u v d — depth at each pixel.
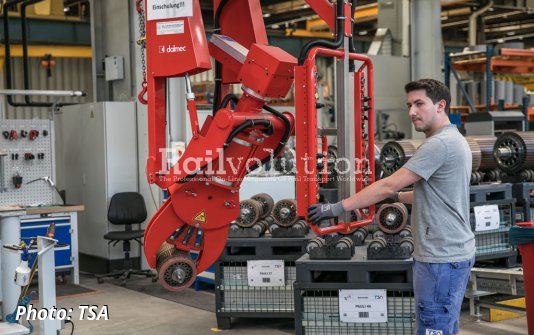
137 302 5.96
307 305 3.99
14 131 6.70
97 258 7.41
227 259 4.87
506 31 17.70
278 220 4.79
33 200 6.84
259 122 3.31
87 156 7.51
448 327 2.92
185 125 7.01
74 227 6.75
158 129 3.32
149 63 3.28
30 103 8.51
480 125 7.02
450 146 2.87
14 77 13.26
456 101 10.04
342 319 3.88
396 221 4.10
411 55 9.67
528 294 4.00
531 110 9.23
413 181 2.88
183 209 3.38
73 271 6.77
